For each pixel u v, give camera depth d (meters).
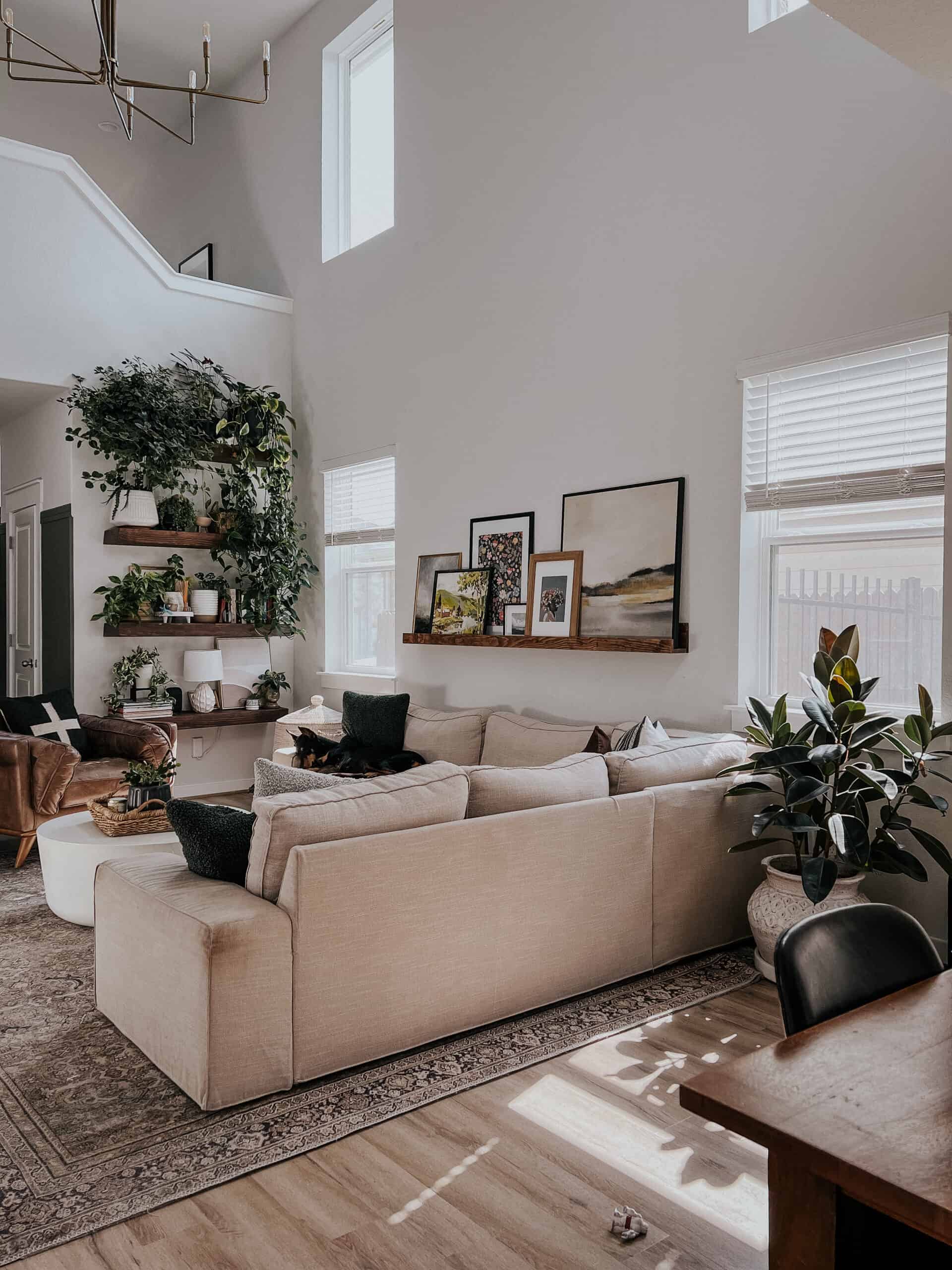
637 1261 1.93
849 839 3.02
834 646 3.52
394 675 6.48
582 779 3.35
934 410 3.63
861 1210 1.22
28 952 3.72
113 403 6.21
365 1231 2.03
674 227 4.51
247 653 7.08
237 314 7.12
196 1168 2.26
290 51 7.28
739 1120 1.13
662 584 4.54
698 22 4.38
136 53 7.50
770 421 4.19
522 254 5.35
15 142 6.00
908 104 3.62
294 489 7.43
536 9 5.23
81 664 6.35
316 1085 2.65
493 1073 2.71
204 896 2.70
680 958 3.54
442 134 5.91
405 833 2.79
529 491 5.34
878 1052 1.30
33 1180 2.22
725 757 3.84
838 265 3.85
